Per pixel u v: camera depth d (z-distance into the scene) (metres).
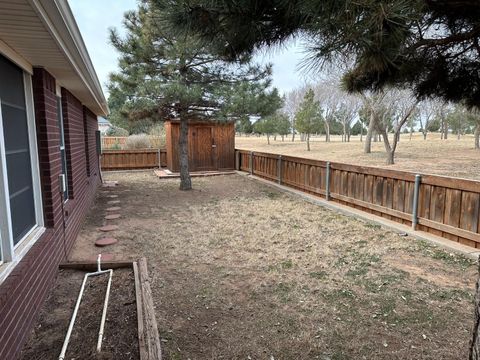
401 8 1.21
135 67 7.86
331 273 3.59
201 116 8.82
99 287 3.26
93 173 8.23
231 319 2.74
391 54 1.44
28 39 2.37
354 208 6.26
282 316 2.78
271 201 7.46
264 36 1.67
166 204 7.27
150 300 2.92
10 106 2.67
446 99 2.37
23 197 2.92
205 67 7.96
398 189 5.23
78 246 4.53
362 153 20.23
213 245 4.56
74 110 5.39
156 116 8.60
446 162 14.72
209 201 7.55
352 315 2.78
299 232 5.11
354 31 1.25
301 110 24.98
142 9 7.34
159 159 13.80
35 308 2.59
